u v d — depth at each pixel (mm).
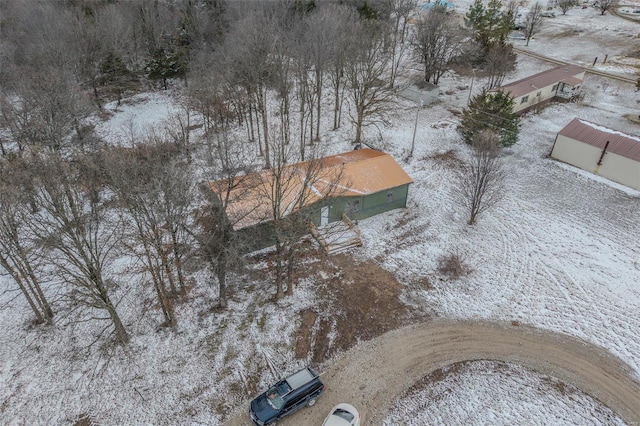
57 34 49625
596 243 31500
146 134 44188
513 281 28812
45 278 29000
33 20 55438
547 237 32125
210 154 34219
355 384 23062
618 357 24172
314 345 24938
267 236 31031
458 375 23453
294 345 24875
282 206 30188
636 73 57812
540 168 39781
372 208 34344
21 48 52281
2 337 25312
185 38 58531
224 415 21609
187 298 27531
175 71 55219
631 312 26484
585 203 35438
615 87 54812
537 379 23219
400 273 29562
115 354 24266
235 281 28578
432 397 22422
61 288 28266
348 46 45062
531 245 31500
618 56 63750
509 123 41000
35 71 44094
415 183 38219
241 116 46594
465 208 35188
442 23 54625
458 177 38656
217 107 44312
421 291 28281
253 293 28000
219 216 25594
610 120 47375
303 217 25609
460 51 59000
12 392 22531
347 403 22109
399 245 31891
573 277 28875
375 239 32438
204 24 58844
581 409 21828
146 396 22359
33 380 23109
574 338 25234
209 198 29094
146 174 25781
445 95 54250
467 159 41000
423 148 42938
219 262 25312
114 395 22406
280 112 44812
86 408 21875
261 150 41406
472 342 25172
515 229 32969
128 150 34531
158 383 22906
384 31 56250
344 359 24281
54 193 21297
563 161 40562
